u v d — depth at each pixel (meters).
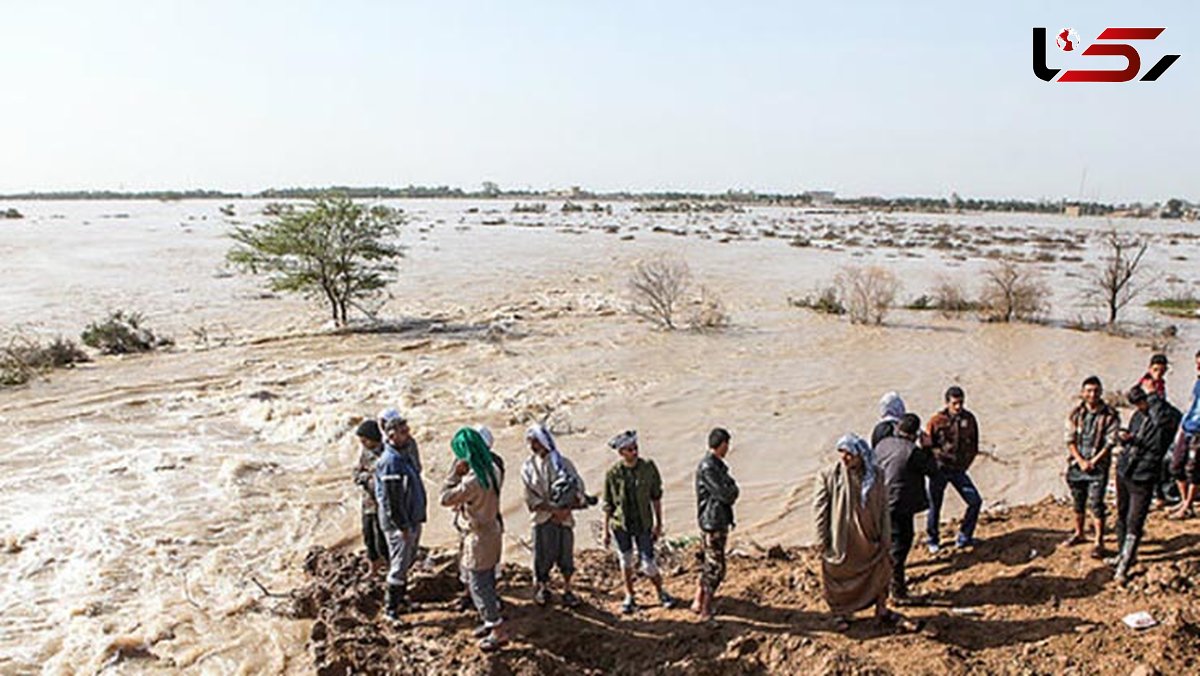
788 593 8.45
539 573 8.27
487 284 39.94
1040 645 6.97
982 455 15.35
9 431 16.30
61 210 159.00
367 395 19.17
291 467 14.51
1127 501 7.77
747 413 18.20
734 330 28.77
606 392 19.83
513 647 7.64
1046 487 13.72
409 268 46.47
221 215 122.94
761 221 110.69
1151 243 74.69
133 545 11.28
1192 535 8.48
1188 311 33.75
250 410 17.72
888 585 7.50
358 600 8.85
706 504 7.85
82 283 38.97
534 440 8.12
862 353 25.09
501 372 21.80
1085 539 8.78
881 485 7.38
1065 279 45.22
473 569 7.57
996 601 7.84
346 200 29.30
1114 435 8.09
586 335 27.33
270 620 9.27
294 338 26.50
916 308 34.22
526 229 84.81
